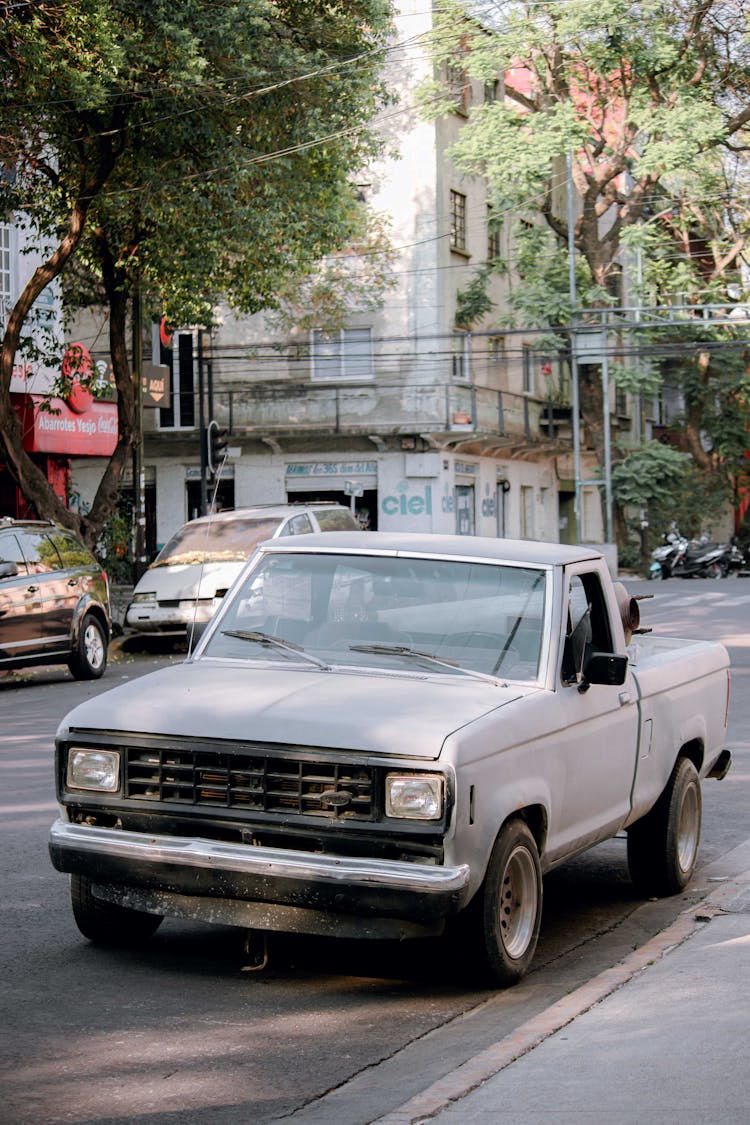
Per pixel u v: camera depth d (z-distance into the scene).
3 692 17.66
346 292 40.56
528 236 41.59
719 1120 3.94
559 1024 5.02
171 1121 4.30
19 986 5.72
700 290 43.19
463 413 41.44
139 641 23.19
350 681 6.00
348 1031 5.25
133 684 6.21
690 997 5.24
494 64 36.34
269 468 42.84
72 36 19.08
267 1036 5.18
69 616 18.48
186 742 5.58
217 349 42.66
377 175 40.94
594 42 35.38
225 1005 5.54
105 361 29.50
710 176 39.38
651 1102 4.12
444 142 41.69
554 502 52.28
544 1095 4.26
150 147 22.27
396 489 41.81
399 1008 5.55
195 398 43.12
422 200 40.91
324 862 5.30
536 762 5.83
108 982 5.81
